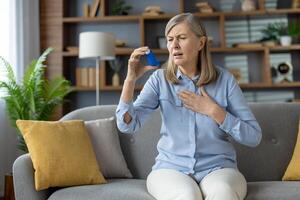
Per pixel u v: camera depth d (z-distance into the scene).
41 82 3.06
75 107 4.39
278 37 4.18
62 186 1.77
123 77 4.38
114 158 1.99
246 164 2.00
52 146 1.78
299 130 2.00
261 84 4.08
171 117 1.67
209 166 1.61
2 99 3.18
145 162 2.07
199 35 1.63
